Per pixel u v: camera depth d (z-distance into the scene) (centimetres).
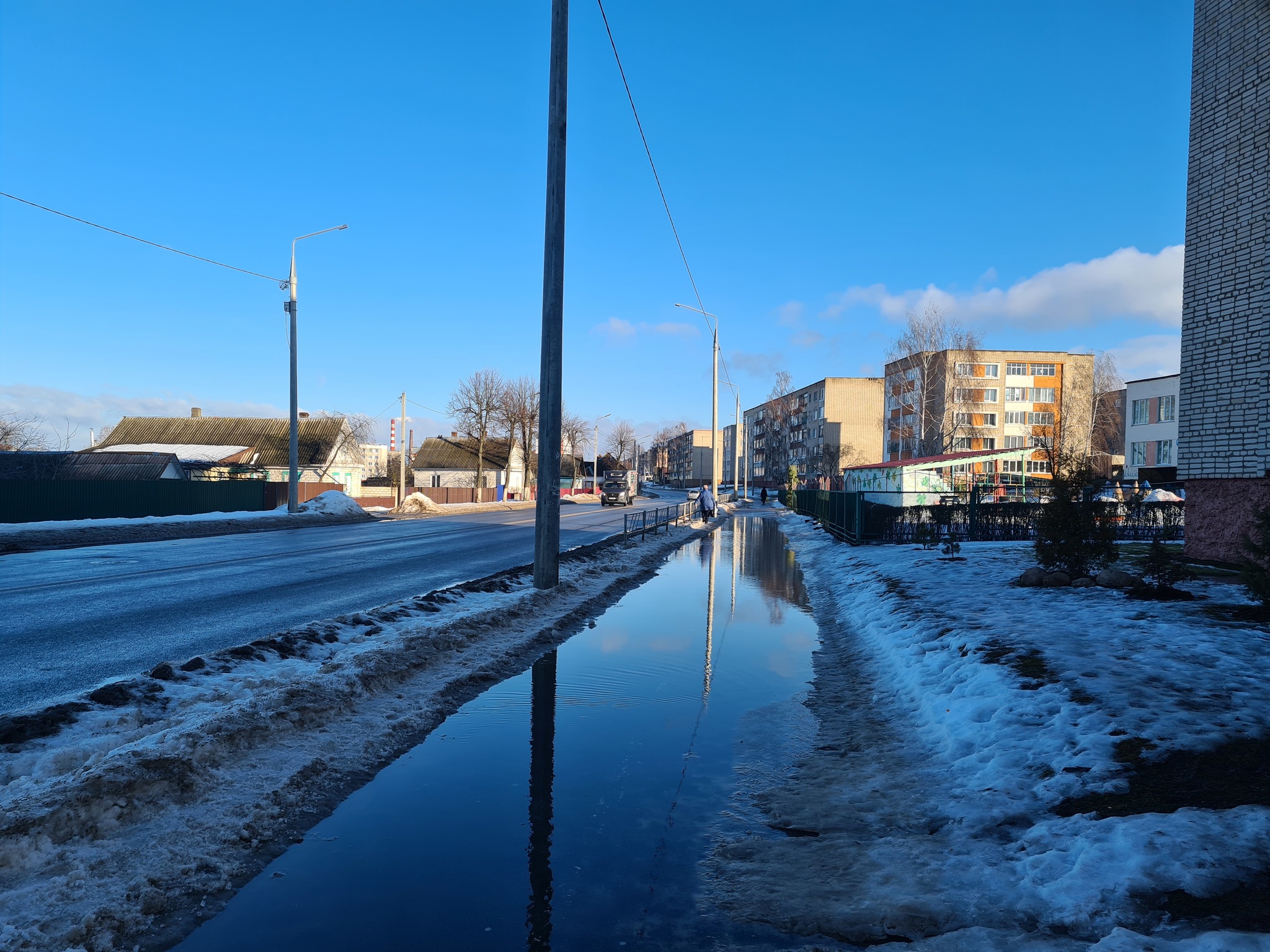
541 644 877
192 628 870
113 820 356
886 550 1766
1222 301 1211
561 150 1120
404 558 1695
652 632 969
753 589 1400
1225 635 696
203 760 423
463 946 287
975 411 7544
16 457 3941
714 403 4134
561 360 1149
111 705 507
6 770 395
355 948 284
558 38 1109
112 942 279
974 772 451
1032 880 320
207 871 336
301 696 537
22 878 306
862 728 578
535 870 349
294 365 3041
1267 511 797
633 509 5488
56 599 1074
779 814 417
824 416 9975
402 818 405
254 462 5500
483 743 537
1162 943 258
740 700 658
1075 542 1086
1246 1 1178
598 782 464
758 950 284
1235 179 1192
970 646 694
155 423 6100
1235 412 1185
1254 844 316
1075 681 555
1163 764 407
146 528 2259
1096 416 7519
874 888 329
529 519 3591
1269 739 430
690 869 353
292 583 1264
